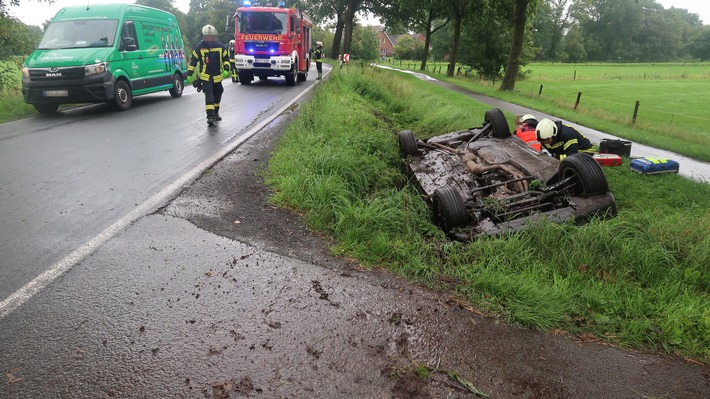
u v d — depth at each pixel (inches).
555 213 187.9
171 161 268.5
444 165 254.7
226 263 148.1
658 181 295.6
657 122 746.8
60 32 465.1
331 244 167.6
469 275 150.5
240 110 479.5
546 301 134.4
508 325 125.3
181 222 178.7
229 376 99.3
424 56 1973.4
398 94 757.9
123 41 471.2
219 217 186.1
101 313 118.8
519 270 158.2
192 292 130.4
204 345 108.7
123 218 179.9
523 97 987.9
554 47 4303.6
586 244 169.0
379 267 153.3
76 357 102.7
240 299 128.3
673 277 158.4
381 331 118.3
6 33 593.3
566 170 206.7
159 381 96.9
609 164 327.6
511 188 219.9
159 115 440.8
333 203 193.8
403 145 294.0
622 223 181.5
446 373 104.5
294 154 265.1
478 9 1621.6
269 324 118.0
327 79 781.9
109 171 244.5
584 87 1652.3
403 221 186.2
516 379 104.3
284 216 191.5
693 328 125.4
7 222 174.1
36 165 253.3
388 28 2063.2
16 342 106.6
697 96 1389.0
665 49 4557.1
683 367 113.0
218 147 307.7
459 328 122.1
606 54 4621.1
